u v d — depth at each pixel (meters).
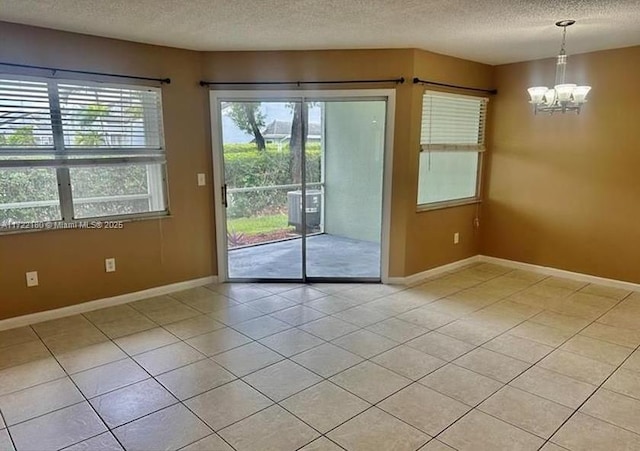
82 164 3.66
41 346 3.18
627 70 4.20
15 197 3.43
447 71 4.59
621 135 4.32
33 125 3.41
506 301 4.13
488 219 5.45
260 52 4.22
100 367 2.88
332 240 4.70
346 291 4.41
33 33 3.33
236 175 4.53
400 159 4.41
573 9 3.01
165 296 4.25
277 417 2.37
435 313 3.83
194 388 2.64
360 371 2.84
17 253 3.47
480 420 2.34
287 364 2.93
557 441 2.18
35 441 2.18
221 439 2.19
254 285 4.59
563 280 4.79
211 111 4.33
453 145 4.91
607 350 3.15
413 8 2.98
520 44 4.05
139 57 3.88
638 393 2.60
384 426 2.29
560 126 4.70
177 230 4.34
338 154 4.52
